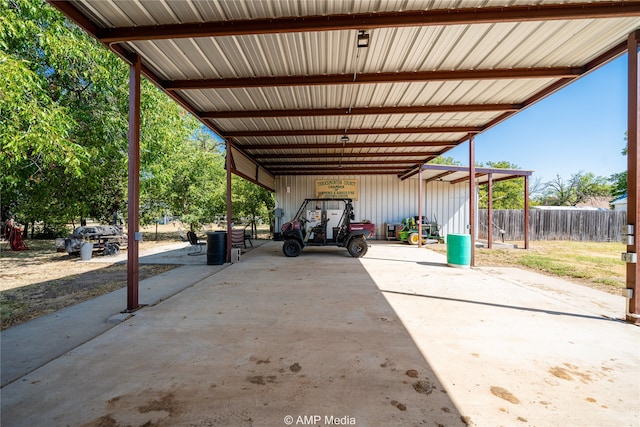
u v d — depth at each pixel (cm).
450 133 629
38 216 807
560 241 1231
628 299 297
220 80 397
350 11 268
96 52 651
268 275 514
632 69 300
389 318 302
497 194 2423
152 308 335
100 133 729
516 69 370
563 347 238
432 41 313
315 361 214
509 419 154
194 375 196
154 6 260
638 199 296
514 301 361
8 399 170
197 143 2155
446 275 514
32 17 570
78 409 162
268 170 1098
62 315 316
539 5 259
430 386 183
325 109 508
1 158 507
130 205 329
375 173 1141
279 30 277
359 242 729
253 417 155
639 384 187
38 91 541
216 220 1363
